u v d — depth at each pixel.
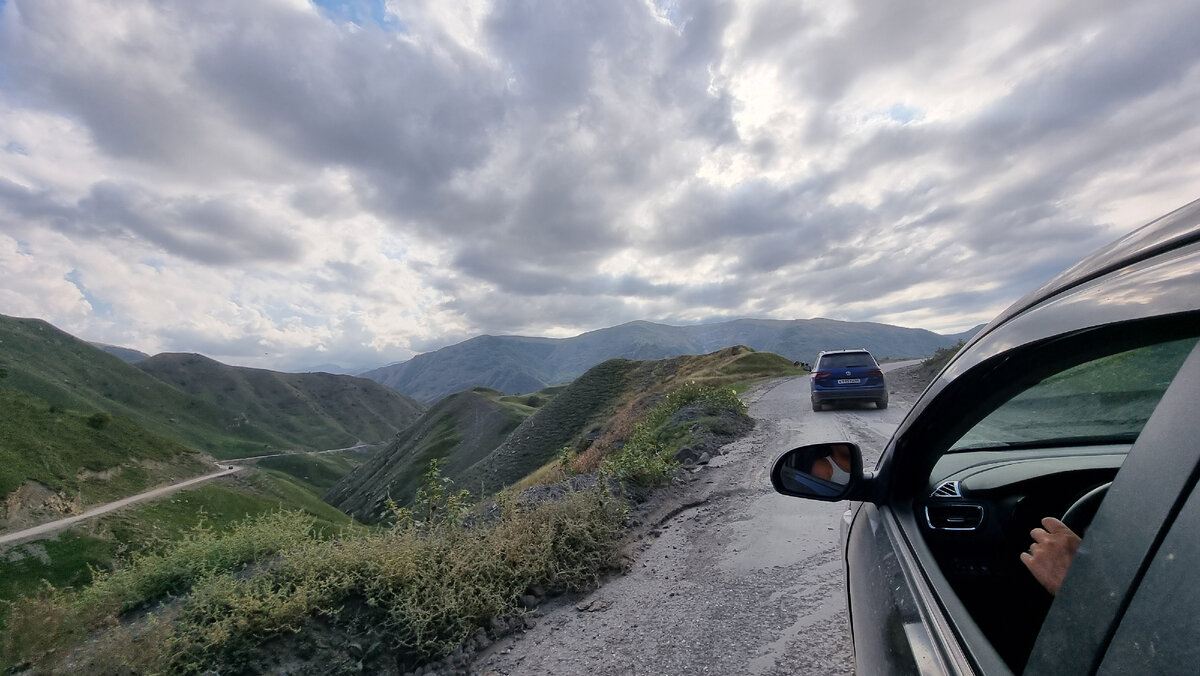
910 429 2.19
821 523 6.49
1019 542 2.15
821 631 4.16
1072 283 1.40
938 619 1.59
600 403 81.69
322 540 5.49
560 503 6.75
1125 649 0.88
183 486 86.00
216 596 4.62
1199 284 0.89
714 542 6.36
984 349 1.76
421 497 6.41
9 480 68.12
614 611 5.09
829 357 16.72
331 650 4.40
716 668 3.93
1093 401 1.82
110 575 5.23
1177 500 0.88
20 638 4.03
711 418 13.98
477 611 4.96
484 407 143.62
